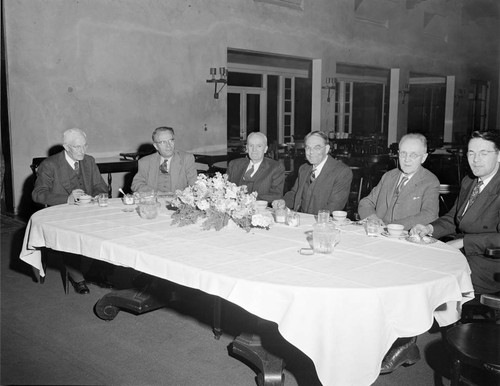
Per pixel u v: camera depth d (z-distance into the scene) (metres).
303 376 2.39
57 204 3.67
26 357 2.58
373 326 1.81
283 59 10.89
